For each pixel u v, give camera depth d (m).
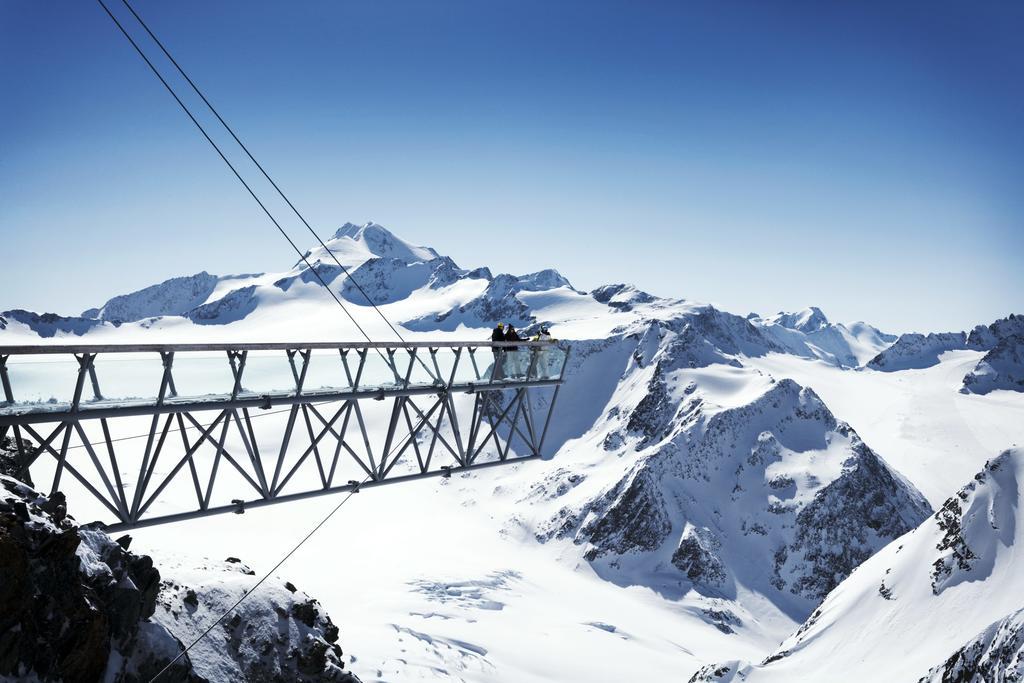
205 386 22.19
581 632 160.38
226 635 27.36
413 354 26.75
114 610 22.11
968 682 50.16
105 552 23.03
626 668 138.88
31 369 19.20
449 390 28.06
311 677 27.84
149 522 21.23
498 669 120.81
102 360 20.41
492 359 29.92
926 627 76.12
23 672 18.38
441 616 157.12
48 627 19.27
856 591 90.75
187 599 27.72
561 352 32.59
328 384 25.36
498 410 30.47
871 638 80.06
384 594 173.00
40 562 19.48
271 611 29.12
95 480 111.75
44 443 19.53
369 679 92.25
